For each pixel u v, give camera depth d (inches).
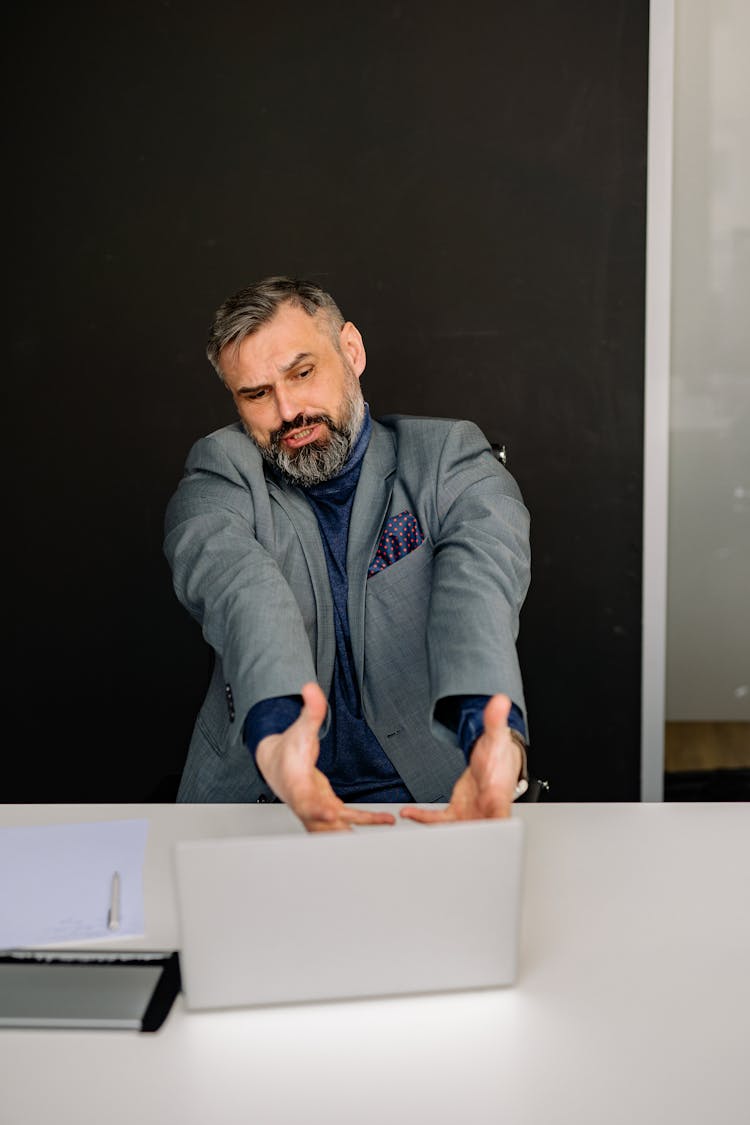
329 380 76.5
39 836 57.4
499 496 74.9
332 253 114.3
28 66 112.9
